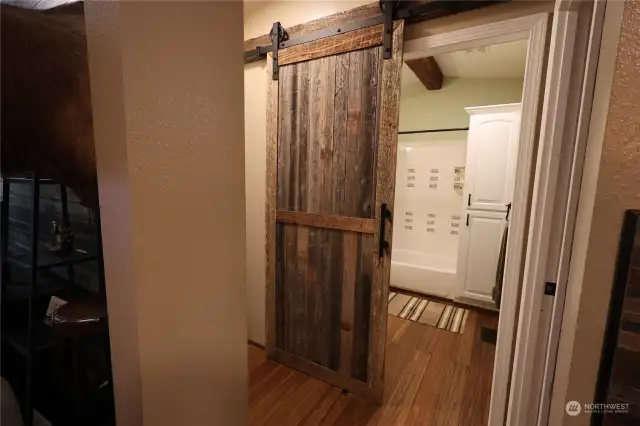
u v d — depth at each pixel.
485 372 2.10
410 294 3.51
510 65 3.05
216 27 0.54
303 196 1.99
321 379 2.04
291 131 2.00
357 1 1.72
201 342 0.57
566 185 1.12
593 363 0.55
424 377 2.05
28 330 0.93
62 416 0.84
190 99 0.51
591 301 0.54
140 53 0.44
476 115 2.96
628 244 0.50
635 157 0.49
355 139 1.76
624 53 0.49
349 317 1.89
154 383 0.51
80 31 0.56
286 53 1.95
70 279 0.76
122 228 0.47
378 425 1.66
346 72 1.75
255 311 2.45
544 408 0.90
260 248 2.36
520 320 1.26
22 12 0.71
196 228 0.54
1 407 0.97
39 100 0.73
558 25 1.10
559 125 1.11
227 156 0.58
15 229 0.96
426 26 1.56
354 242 1.83
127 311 0.48
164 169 0.49
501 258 2.81
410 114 4.12
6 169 0.92
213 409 0.61
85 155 0.62
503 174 2.88
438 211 4.11
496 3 1.37
